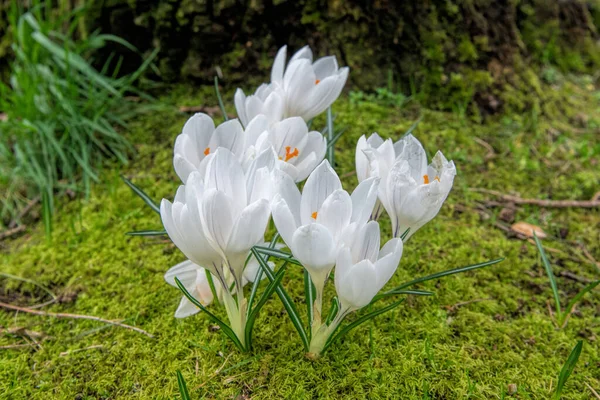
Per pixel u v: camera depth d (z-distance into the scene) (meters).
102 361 0.26
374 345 0.26
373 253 0.19
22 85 0.41
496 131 0.43
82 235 0.35
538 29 0.52
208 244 0.20
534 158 0.42
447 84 0.44
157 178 0.39
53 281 0.32
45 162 0.41
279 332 0.26
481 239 0.34
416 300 0.29
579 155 0.43
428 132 0.41
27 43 0.43
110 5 0.44
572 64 0.54
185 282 0.26
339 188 0.20
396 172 0.21
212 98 0.44
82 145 0.40
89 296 0.31
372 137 0.24
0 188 0.41
